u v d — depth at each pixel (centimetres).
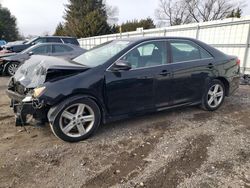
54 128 318
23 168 274
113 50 382
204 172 268
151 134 363
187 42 429
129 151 313
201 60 434
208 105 459
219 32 945
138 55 373
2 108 488
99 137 351
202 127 389
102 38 1986
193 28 1066
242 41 852
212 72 445
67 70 329
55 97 308
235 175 263
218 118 432
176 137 352
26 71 377
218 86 468
